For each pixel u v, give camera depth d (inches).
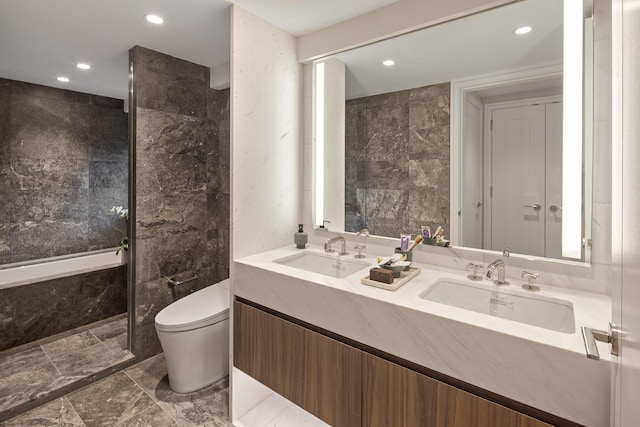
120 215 132.9
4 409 72.1
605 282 51.1
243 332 71.2
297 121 87.0
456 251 65.7
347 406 54.5
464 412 42.7
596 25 49.3
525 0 56.8
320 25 79.0
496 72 61.0
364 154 78.6
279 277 63.2
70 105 123.6
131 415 73.9
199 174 108.2
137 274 94.2
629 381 15.1
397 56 72.1
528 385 37.9
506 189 60.6
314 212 87.7
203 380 83.7
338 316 54.8
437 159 68.5
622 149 18.5
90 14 73.1
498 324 41.4
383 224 76.5
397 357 48.9
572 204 53.8
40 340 105.1
